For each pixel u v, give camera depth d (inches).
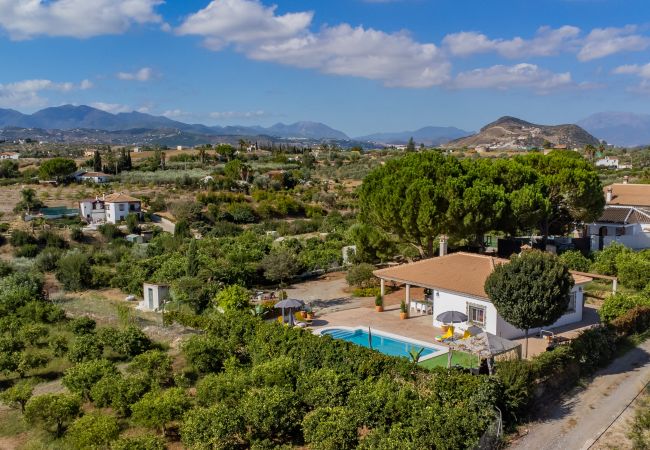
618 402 829.8
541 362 837.8
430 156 1747.0
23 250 2556.6
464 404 728.3
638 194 2576.3
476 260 1279.5
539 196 1679.4
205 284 1456.7
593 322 1232.2
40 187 4820.4
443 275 1251.8
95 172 5398.6
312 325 1272.1
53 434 791.7
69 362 1091.9
